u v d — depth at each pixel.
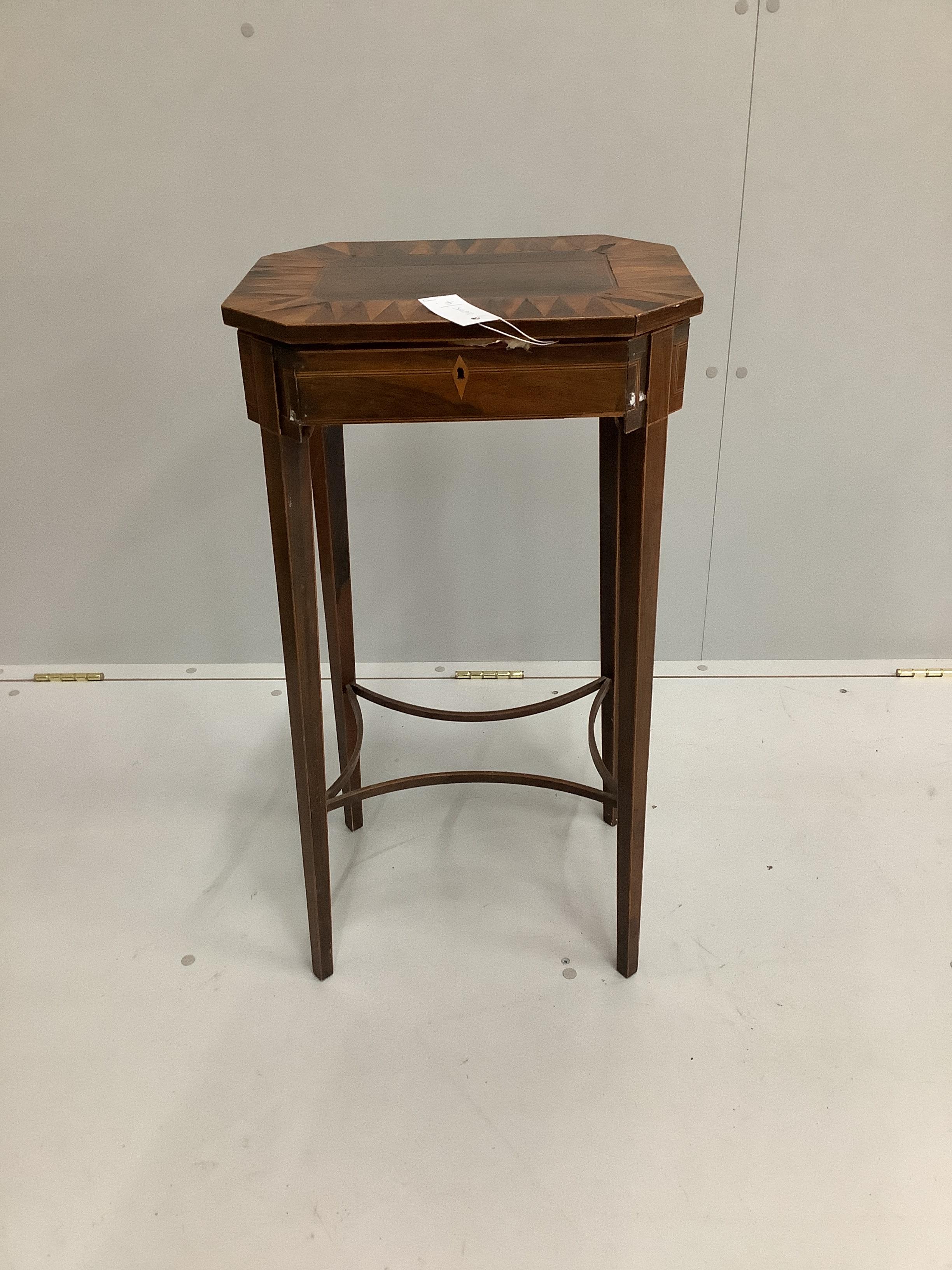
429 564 1.66
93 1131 1.00
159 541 1.66
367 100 1.32
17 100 1.33
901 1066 1.04
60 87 1.32
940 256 1.41
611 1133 0.98
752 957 1.17
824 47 1.28
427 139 1.35
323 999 1.14
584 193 1.38
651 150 1.35
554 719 1.61
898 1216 0.91
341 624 1.27
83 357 1.51
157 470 1.59
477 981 1.15
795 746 1.53
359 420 0.85
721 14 1.26
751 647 1.75
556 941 1.21
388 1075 1.05
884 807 1.40
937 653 1.74
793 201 1.37
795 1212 0.91
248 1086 1.04
